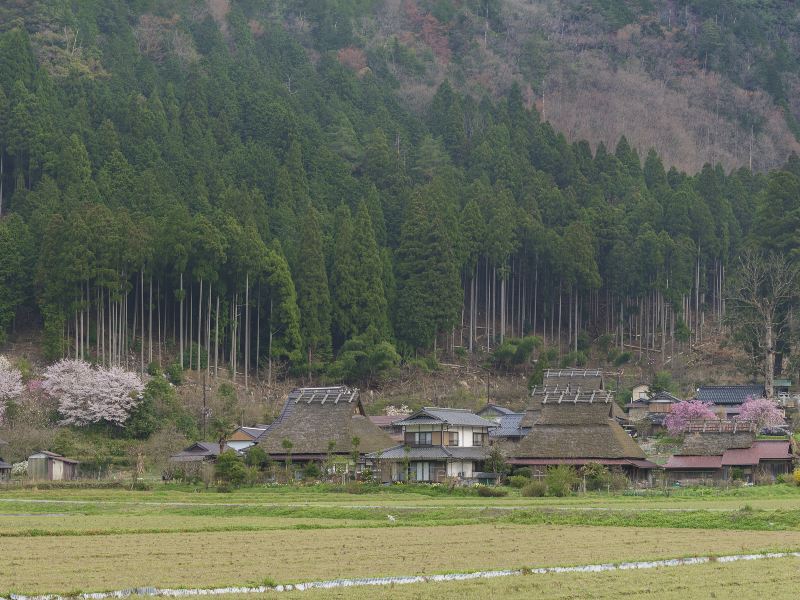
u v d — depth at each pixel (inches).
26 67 6599.4
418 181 7677.2
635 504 2950.3
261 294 5802.2
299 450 4030.5
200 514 2822.3
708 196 7367.1
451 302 6058.1
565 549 2122.3
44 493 3378.4
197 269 5452.8
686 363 6343.5
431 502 3063.5
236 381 5551.2
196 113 7160.4
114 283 5137.8
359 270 5925.2
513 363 6176.2
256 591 1688.0
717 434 3892.7
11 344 5339.6
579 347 6569.9
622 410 5177.2
